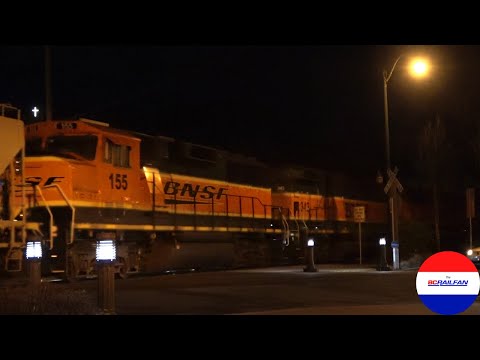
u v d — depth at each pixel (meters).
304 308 13.48
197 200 25.83
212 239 26.59
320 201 35.25
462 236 48.62
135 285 18.19
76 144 20.30
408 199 44.47
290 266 29.14
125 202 21.56
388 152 26.91
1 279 16.72
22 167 16.48
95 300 12.91
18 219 16.50
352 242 37.53
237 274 22.75
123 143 21.73
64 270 19.19
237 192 28.72
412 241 36.53
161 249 23.69
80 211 19.52
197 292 16.36
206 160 26.89
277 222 31.42
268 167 31.91
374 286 18.50
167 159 24.59
